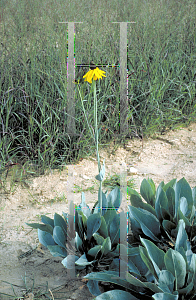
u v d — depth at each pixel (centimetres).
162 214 191
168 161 321
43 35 349
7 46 337
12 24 358
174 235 184
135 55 389
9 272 179
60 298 159
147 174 295
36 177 293
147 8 438
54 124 304
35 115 328
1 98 305
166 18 447
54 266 185
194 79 429
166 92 412
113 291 144
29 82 320
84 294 162
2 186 271
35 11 365
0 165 282
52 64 331
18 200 258
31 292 163
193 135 377
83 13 384
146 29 411
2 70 313
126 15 401
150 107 373
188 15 468
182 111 422
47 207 249
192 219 191
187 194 193
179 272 140
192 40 452
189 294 143
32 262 188
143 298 148
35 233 216
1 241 206
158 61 400
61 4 381
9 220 231
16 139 329
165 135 380
